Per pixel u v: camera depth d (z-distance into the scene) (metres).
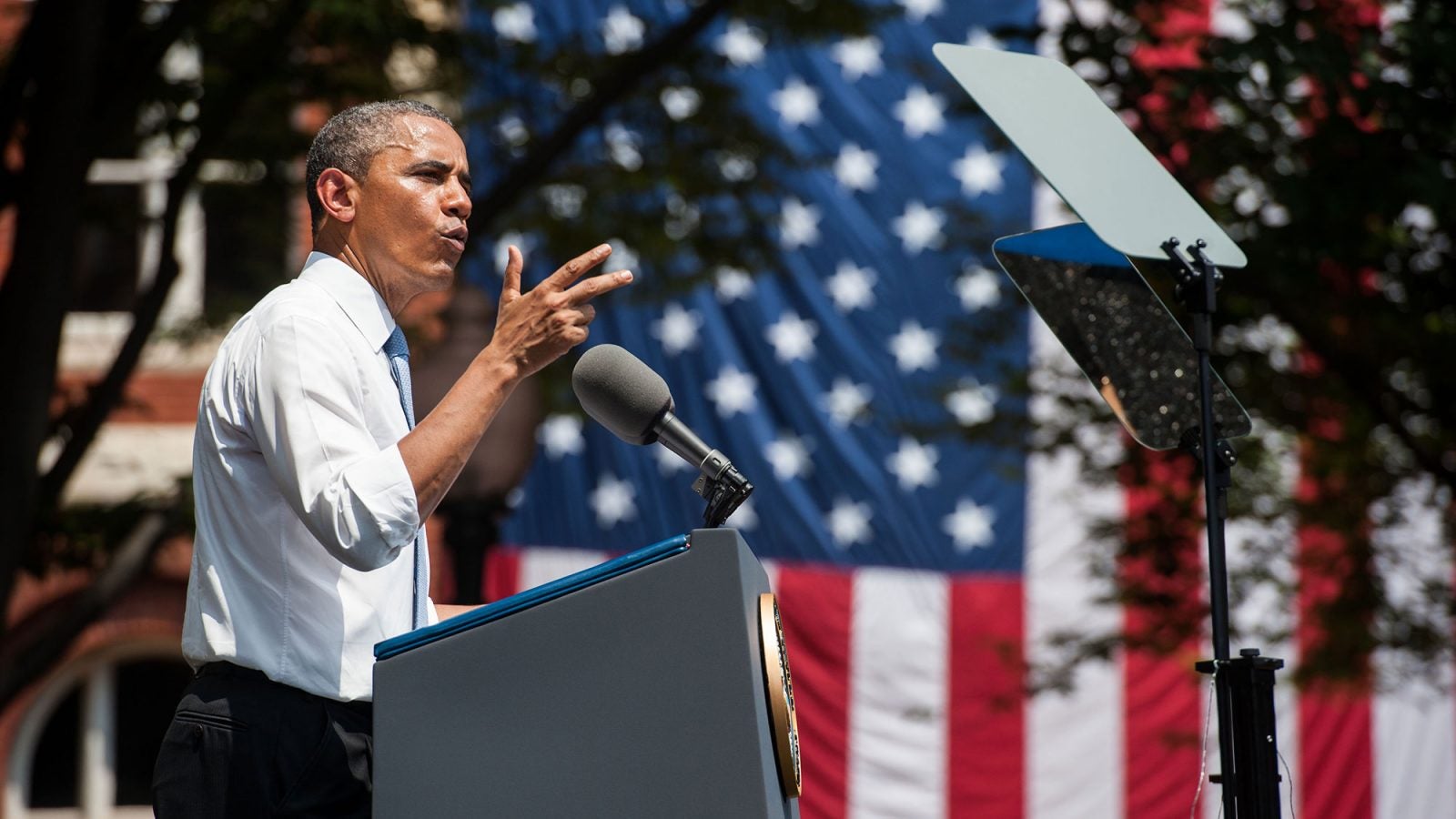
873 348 57.31
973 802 56.56
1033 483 56.81
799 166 40.44
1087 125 12.62
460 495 26.23
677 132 39.34
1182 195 12.55
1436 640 39.00
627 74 34.81
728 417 57.06
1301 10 30.59
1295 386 35.75
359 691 10.52
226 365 10.70
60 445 38.19
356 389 10.53
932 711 50.47
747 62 55.03
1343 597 39.25
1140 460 38.38
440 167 11.44
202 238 52.22
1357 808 56.94
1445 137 29.19
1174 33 33.66
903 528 57.12
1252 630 41.34
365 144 11.38
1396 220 29.84
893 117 58.19
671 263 43.19
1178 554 38.91
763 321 57.44
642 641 9.18
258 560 10.54
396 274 11.32
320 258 11.27
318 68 35.75
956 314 57.25
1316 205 29.20
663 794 9.03
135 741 56.75
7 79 29.34
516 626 9.29
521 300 10.44
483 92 40.91
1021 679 53.22
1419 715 57.25
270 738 10.31
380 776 9.21
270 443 10.21
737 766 9.00
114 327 53.50
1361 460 37.91
